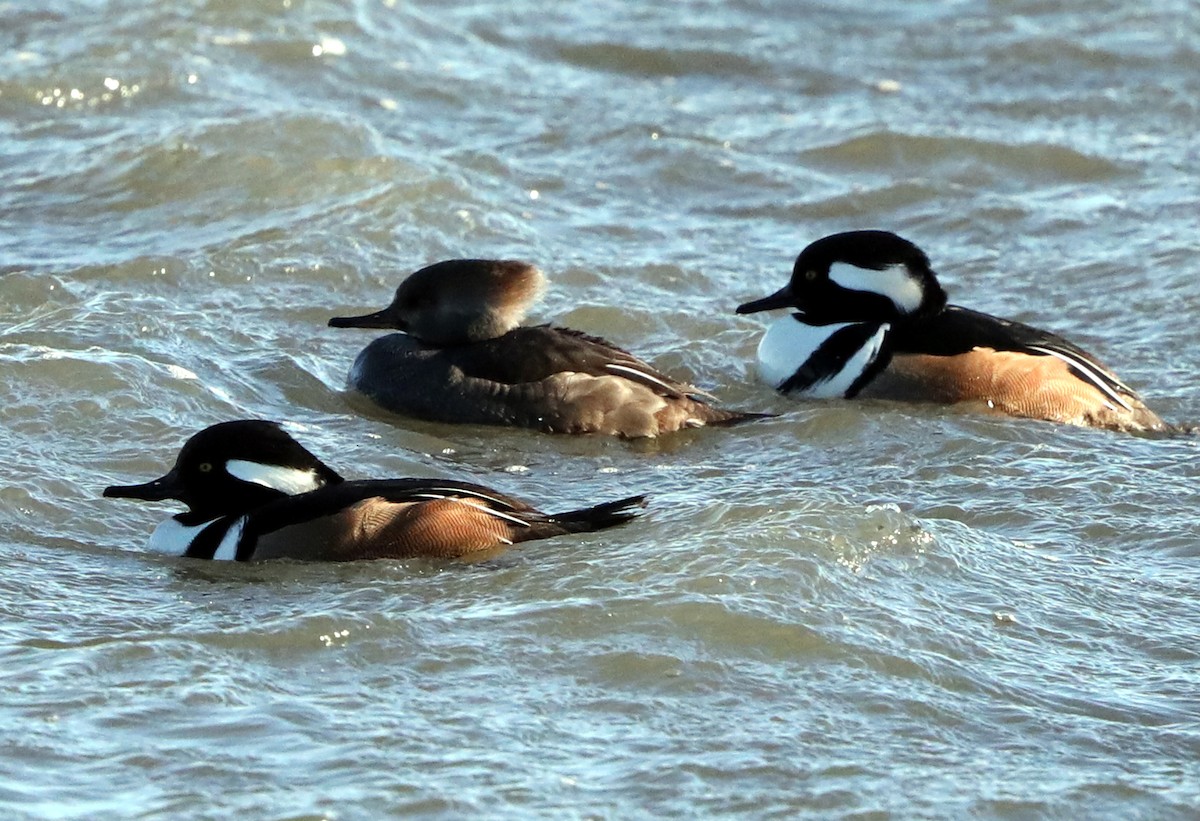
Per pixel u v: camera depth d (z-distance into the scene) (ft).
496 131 73.67
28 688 30.12
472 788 27.58
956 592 35.47
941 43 87.86
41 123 70.03
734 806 27.43
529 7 90.53
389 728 29.32
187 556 36.96
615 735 29.50
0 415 44.04
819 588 34.78
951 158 72.43
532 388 47.42
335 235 59.93
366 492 37.01
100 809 26.55
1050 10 92.38
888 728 30.04
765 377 52.11
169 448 43.34
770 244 63.93
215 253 57.72
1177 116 78.48
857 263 50.98
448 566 36.19
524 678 31.30
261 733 29.01
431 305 49.44
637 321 55.52
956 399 49.32
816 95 80.89
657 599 33.96
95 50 75.00
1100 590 36.27
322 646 32.17
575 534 37.55
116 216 61.98
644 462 45.24
